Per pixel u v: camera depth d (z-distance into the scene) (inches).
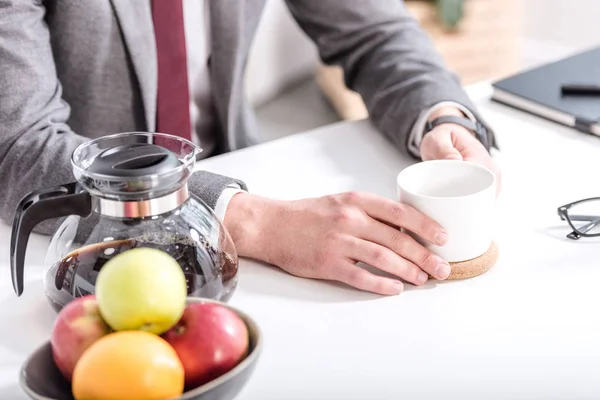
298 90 105.1
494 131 50.9
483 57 119.6
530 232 38.7
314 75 110.6
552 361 29.7
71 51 50.6
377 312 33.2
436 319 32.5
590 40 129.9
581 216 39.4
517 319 32.1
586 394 28.0
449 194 37.7
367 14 56.9
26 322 33.4
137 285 25.2
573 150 47.6
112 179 29.4
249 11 58.1
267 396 28.5
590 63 57.9
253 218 37.4
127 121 54.0
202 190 38.2
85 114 53.1
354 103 96.1
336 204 36.7
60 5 49.0
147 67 51.9
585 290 33.8
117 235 30.7
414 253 34.8
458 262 35.2
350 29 57.1
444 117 46.9
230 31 56.6
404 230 36.1
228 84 58.1
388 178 45.3
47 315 33.8
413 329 31.9
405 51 54.2
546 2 131.8
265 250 36.8
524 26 135.8
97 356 24.0
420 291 34.5
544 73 56.7
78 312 26.2
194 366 25.5
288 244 36.3
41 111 42.8
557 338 30.9
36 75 42.9
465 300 33.6
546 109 51.8
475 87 58.6
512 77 56.5
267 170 47.0
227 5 55.9
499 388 28.5
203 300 27.8
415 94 49.0
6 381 29.6
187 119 55.1
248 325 27.1
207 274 31.4
